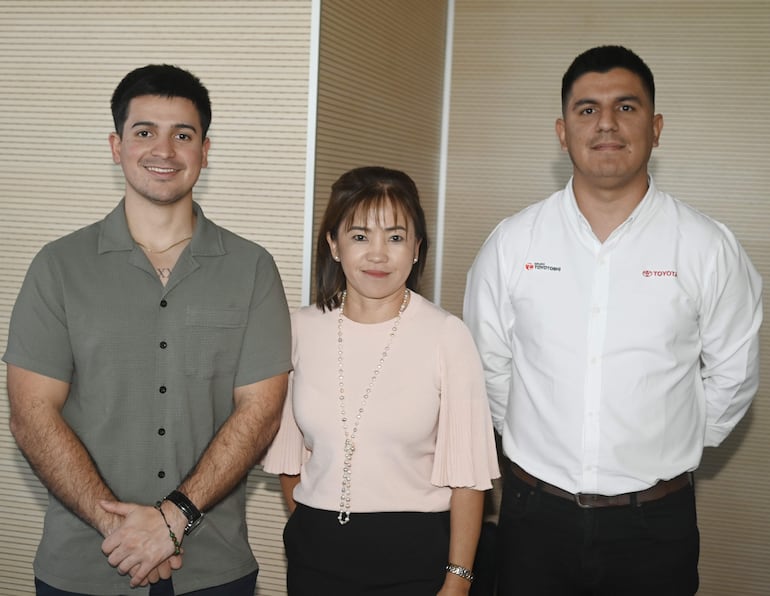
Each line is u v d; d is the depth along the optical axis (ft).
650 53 13.19
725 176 13.08
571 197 7.04
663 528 6.71
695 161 13.16
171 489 6.00
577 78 6.78
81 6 8.82
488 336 7.40
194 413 6.05
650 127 6.79
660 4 13.09
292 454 6.47
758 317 7.00
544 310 6.97
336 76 9.21
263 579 8.98
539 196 13.76
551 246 7.04
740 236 13.10
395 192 6.00
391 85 11.28
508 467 7.31
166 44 8.74
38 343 5.87
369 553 5.85
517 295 7.14
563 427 6.81
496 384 7.48
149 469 5.98
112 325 5.92
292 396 6.44
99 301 5.93
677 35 13.07
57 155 8.95
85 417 5.96
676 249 6.81
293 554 6.15
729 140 13.03
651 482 6.67
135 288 5.99
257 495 8.95
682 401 6.82
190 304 6.03
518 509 7.07
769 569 13.04
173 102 5.98
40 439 5.78
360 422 5.97
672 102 13.16
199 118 6.14
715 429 7.21
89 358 5.90
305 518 6.10
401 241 6.01
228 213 8.81
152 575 5.78
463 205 14.02
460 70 13.80
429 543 5.91
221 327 6.09
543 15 13.50
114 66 8.80
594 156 6.63
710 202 13.17
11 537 9.24
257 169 8.71
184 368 6.00
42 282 5.93
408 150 12.30
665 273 6.77
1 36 8.98
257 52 8.61
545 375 6.93
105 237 6.04
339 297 6.33
